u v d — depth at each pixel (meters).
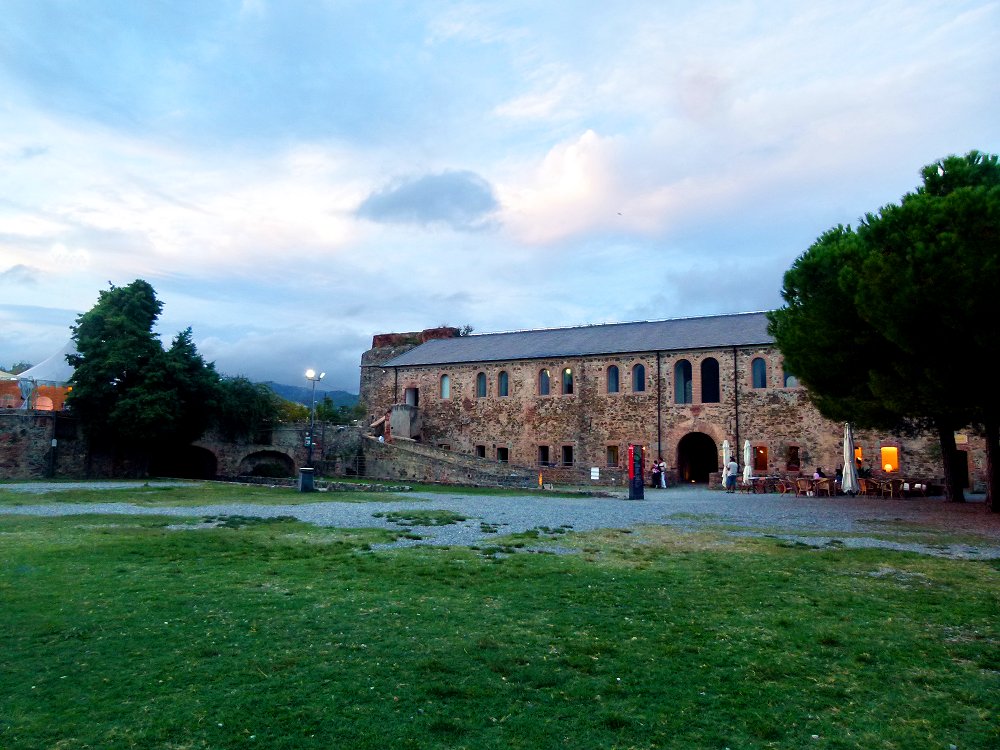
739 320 44.28
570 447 43.94
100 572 9.88
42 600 8.23
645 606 8.34
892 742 4.84
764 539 14.05
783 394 38.03
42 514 17.70
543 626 7.45
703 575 10.17
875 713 5.32
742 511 20.69
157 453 42.91
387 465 42.34
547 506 21.94
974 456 32.16
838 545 13.31
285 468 45.59
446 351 52.09
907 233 16.52
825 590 9.23
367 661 6.29
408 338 61.22
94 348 38.09
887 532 15.44
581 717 5.19
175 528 14.95
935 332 16.23
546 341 49.09
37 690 5.52
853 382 21.11
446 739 4.80
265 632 7.10
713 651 6.69
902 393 18.33
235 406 43.09
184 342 41.53
